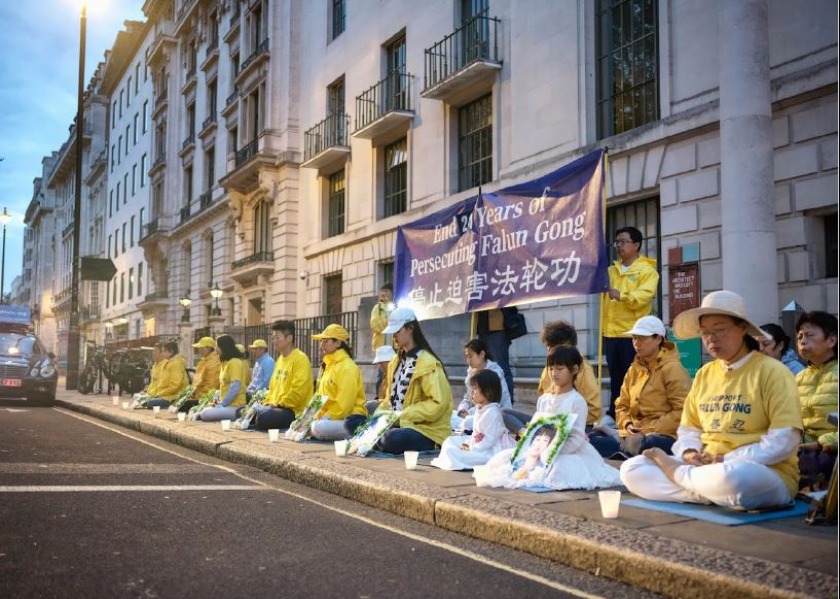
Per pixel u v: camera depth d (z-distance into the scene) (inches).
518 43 572.4
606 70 507.2
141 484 238.7
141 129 1720.0
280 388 372.2
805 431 205.8
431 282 386.0
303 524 186.7
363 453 271.9
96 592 129.3
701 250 417.1
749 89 361.4
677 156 435.5
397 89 754.2
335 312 863.1
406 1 732.7
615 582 139.6
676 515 167.6
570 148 515.2
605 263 286.0
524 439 213.9
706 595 124.0
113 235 1948.8
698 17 428.8
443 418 281.7
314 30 926.4
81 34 960.3
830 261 362.3
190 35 1417.3
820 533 149.9
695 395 192.5
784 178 372.5
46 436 378.3
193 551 157.5
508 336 363.6
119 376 726.5
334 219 880.3
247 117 1080.8
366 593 131.6
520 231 326.6
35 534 167.8
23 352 687.1
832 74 347.9
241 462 298.5
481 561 153.9
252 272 992.2
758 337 179.6
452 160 658.2
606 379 462.6
